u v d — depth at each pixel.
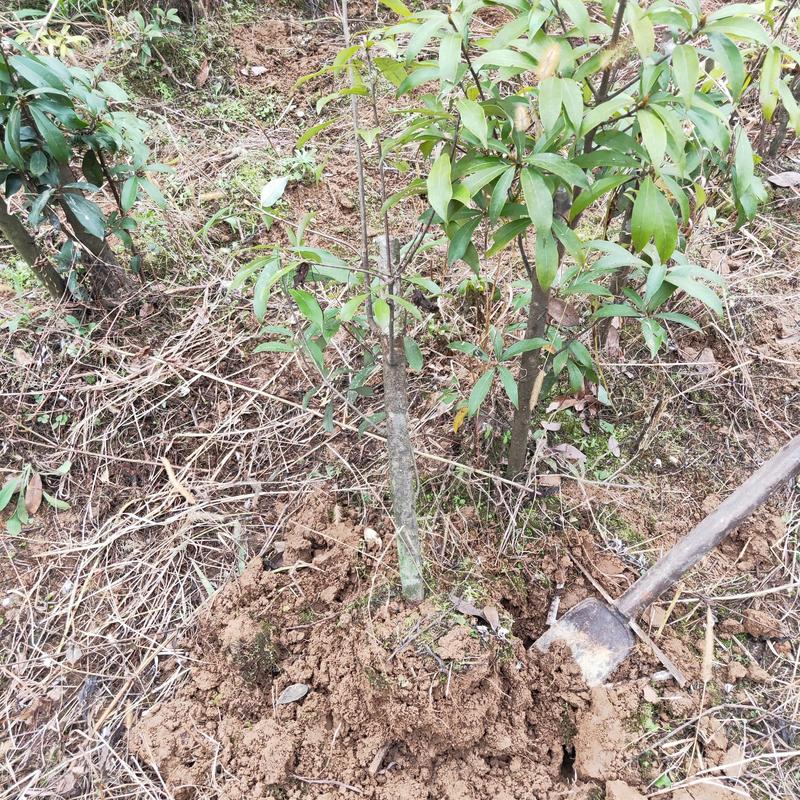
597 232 2.70
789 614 1.99
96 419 2.41
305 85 3.46
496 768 1.70
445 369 2.46
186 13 3.46
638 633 1.88
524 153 1.34
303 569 2.06
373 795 1.68
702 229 2.78
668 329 2.59
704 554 1.82
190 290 2.73
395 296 1.41
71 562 2.19
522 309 2.45
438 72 1.20
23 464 2.32
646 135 1.12
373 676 1.69
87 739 1.86
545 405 2.40
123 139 2.33
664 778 1.68
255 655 1.89
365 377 1.93
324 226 2.94
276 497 2.29
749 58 2.39
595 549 2.09
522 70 1.27
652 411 2.41
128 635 2.05
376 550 2.03
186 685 1.93
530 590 2.02
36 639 2.04
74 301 2.60
